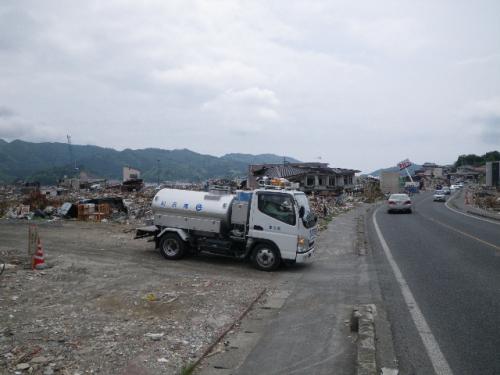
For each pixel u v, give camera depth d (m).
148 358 5.36
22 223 20.72
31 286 8.77
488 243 15.40
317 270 11.23
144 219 24.23
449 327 6.48
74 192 53.44
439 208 39.50
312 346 5.79
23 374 4.88
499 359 5.31
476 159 144.88
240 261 12.30
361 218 28.94
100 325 6.54
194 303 7.79
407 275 10.25
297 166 57.09
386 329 6.39
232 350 5.70
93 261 11.68
